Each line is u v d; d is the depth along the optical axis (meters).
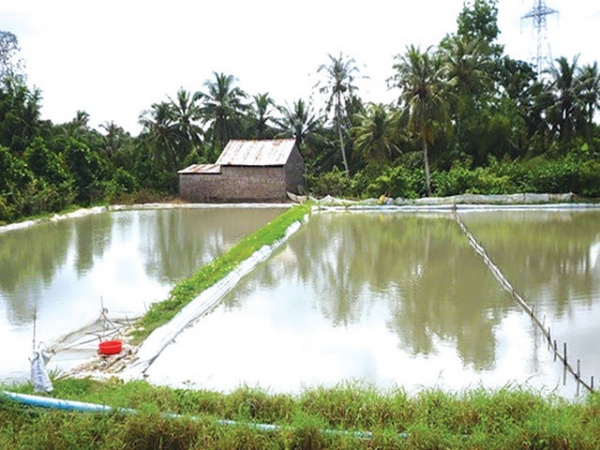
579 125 42.34
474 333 11.52
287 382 9.30
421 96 37.47
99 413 6.88
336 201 37.34
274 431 6.56
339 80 45.12
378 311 13.18
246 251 19.06
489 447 6.13
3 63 54.91
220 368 9.96
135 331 11.50
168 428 6.53
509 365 9.80
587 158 37.62
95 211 36.88
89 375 9.27
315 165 48.84
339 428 6.70
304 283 16.16
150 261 19.62
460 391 8.39
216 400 7.45
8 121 43.75
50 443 6.48
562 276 16.20
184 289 13.90
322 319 12.66
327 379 9.36
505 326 11.91
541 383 9.02
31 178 33.62
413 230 26.12
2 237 25.66
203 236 25.45
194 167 44.16
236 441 6.37
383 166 41.62
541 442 6.09
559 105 42.62
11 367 10.06
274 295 14.89
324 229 27.06
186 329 12.16
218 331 12.01
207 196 42.47
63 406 7.10
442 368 9.73
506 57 48.25
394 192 37.19
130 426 6.53
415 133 39.50
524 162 40.03
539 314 12.62
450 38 44.66
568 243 21.53
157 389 7.73
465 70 42.03
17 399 7.17
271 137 52.00
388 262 18.86
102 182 40.88
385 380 9.27
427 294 14.61
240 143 44.03
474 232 24.77
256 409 7.32
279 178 41.12
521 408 6.94
